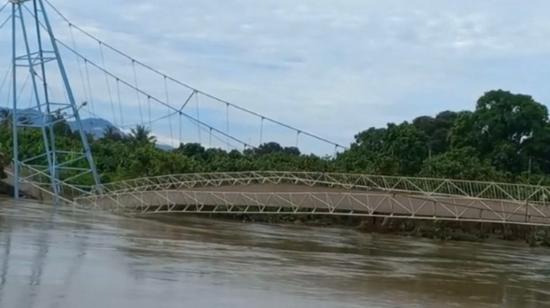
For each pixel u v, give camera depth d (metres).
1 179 98.50
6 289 23.36
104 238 46.44
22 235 42.28
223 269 35.00
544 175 123.69
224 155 122.56
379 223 89.19
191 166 106.31
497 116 132.50
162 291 26.38
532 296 36.28
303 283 32.41
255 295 27.59
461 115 137.00
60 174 110.00
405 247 65.44
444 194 74.50
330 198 74.19
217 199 81.31
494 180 96.06
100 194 92.00
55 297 22.94
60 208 79.81
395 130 126.38
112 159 119.75
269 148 144.25
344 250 55.59
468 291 35.88
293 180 85.25
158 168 104.38
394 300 30.06
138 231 56.38
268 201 77.94
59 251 35.75
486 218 67.44
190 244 48.44
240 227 76.81
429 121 153.25
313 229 85.56
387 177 79.88
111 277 28.52
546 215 65.88
